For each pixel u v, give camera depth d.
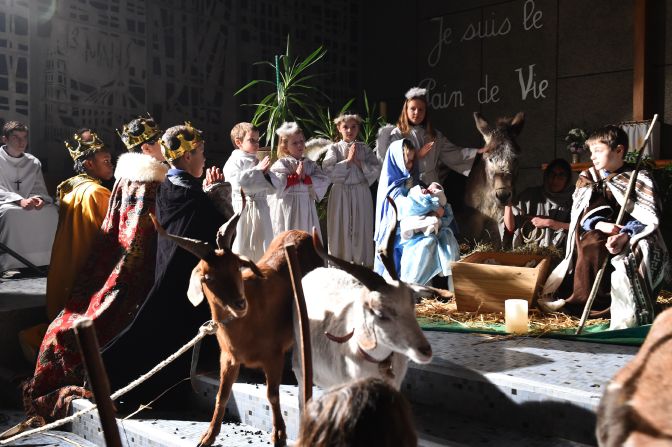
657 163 7.41
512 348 3.68
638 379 1.56
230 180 5.07
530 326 4.15
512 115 9.77
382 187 5.42
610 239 4.10
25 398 4.42
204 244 2.93
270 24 10.05
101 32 8.37
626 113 8.84
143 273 4.48
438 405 3.37
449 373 3.31
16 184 6.91
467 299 4.59
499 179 5.98
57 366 4.41
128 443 3.84
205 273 2.94
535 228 5.67
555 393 2.92
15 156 6.93
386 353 2.59
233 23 9.66
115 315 4.43
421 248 5.04
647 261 4.12
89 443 4.10
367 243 6.21
